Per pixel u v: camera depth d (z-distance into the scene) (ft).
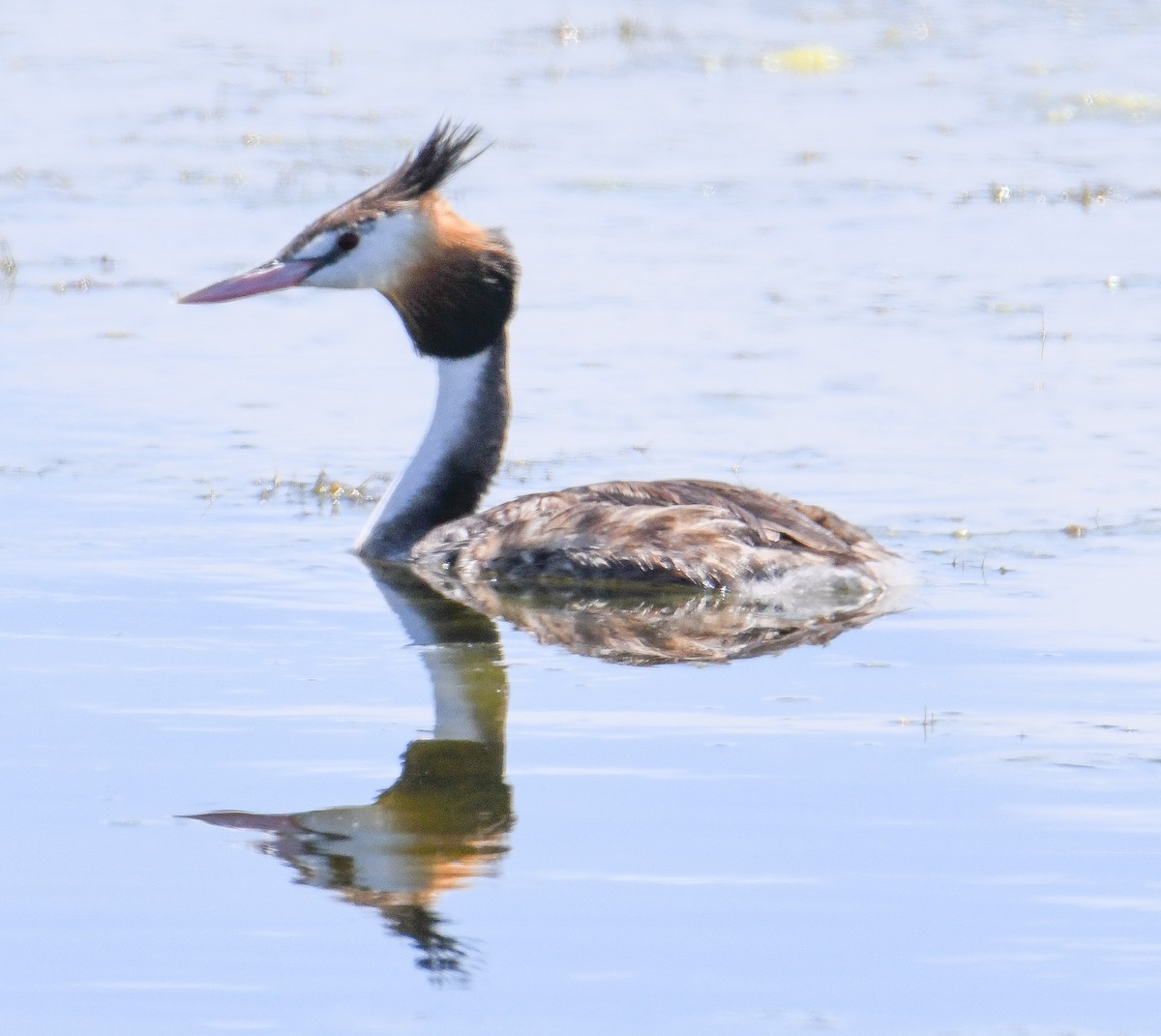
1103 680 37.29
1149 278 76.23
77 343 66.80
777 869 28.76
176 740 33.83
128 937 26.68
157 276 75.46
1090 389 61.36
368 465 54.39
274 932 26.81
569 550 44.24
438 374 48.88
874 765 32.78
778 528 43.68
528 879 28.48
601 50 130.11
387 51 129.59
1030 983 25.52
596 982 25.50
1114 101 114.83
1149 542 47.03
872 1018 24.59
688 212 88.28
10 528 48.14
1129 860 28.96
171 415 59.06
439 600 43.19
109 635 40.01
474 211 87.30
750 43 133.08
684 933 26.73
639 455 54.80
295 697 36.24
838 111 112.68
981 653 38.99
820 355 65.57
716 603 42.88
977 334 68.18
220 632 40.47
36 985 25.40
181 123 107.04
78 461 54.08
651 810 30.86
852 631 40.70
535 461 54.24
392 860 28.99
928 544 46.98
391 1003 24.89
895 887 28.14
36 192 90.89
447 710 35.55
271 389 62.34
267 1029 24.30
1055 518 49.01
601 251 80.59
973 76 122.72
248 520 49.47
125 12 145.07
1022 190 93.09
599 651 39.42
